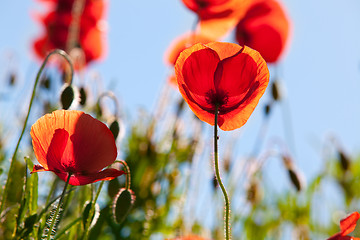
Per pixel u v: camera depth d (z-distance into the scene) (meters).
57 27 1.77
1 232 0.97
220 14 1.33
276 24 1.46
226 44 0.82
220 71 0.82
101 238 1.29
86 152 0.83
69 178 0.83
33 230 0.88
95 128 0.83
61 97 0.93
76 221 0.89
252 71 0.82
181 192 1.43
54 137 0.83
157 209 1.37
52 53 0.92
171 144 1.40
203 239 0.98
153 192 1.39
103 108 1.16
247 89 0.82
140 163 1.45
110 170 0.83
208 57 0.82
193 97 0.83
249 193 1.37
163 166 1.39
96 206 0.89
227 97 0.83
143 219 1.34
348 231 0.84
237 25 1.48
